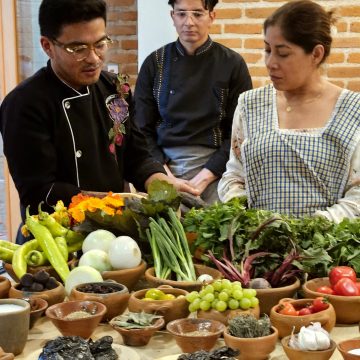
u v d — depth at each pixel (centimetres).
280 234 227
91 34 267
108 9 541
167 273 226
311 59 260
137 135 311
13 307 191
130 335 187
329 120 268
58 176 289
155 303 197
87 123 287
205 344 180
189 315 207
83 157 288
